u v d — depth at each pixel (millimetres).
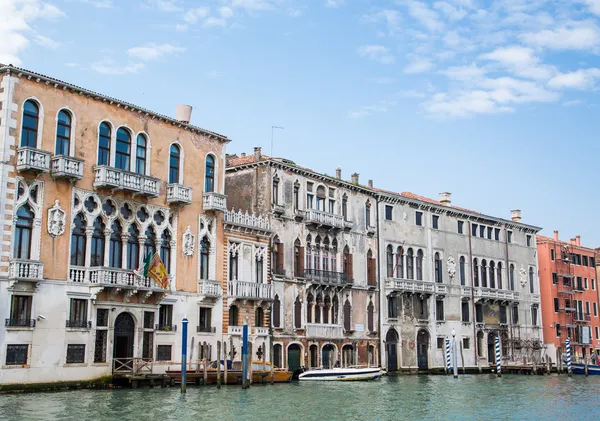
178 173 35719
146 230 33406
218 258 37094
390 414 25719
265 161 42156
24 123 28922
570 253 69125
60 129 30375
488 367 57531
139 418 21750
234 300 37688
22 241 28422
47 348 28547
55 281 29094
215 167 37938
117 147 32750
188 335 34875
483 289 58062
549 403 31688
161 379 31766
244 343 32531
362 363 47281
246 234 39375
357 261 48188
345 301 46781
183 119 37031
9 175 27953
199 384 33344
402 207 52719
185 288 35156
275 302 41281
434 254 54812
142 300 32500
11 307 27594
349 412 25734
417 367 51625
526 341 61125
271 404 26859
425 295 52969
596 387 42344
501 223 61781
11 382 27219
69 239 29828
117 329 31594
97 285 30188
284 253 42344
